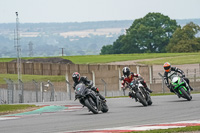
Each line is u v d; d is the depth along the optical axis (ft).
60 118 150.61
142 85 182.50
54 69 610.24
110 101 234.99
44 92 350.23
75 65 579.07
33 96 328.70
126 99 246.27
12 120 154.40
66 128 120.88
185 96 194.70
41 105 230.68
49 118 152.97
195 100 198.39
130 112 158.71
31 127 126.62
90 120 138.51
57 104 234.79
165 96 252.21
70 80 363.76
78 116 155.12
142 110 163.94
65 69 593.42
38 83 333.83
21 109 211.41
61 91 361.30
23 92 326.44
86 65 565.12
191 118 130.82
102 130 111.65
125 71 182.80
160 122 125.18
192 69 535.19
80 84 160.86
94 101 162.20
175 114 143.64
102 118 142.82
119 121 131.75
